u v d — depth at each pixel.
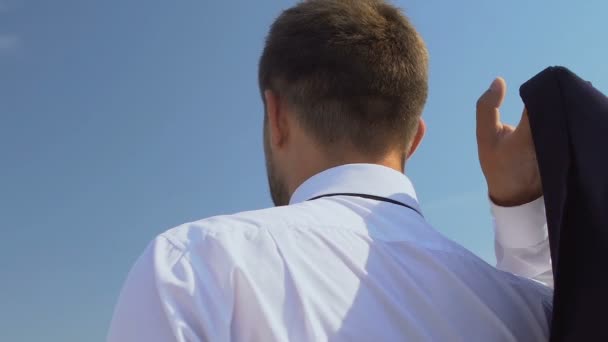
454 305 1.44
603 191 1.36
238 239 1.30
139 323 1.21
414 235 1.50
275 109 1.66
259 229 1.33
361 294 1.33
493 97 1.71
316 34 1.63
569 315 1.36
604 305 1.32
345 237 1.39
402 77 1.63
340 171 1.56
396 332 1.33
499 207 1.75
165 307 1.19
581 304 1.34
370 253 1.40
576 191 1.39
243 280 1.24
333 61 1.60
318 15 1.65
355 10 1.67
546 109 1.44
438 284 1.44
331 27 1.63
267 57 1.69
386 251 1.42
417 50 1.70
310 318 1.25
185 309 1.20
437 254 1.48
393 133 1.63
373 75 1.60
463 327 1.44
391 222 1.49
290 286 1.28
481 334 1.45
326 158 1.60
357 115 1.59
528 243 1.76
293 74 1.63
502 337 1.48
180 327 1.17
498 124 1.72
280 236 1.34
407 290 1.40
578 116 1.41
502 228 1.78
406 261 1.44
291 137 1.64
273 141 1.67
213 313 1.20
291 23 1.67
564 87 1.44
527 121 1.63
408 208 1.56
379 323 1.32
